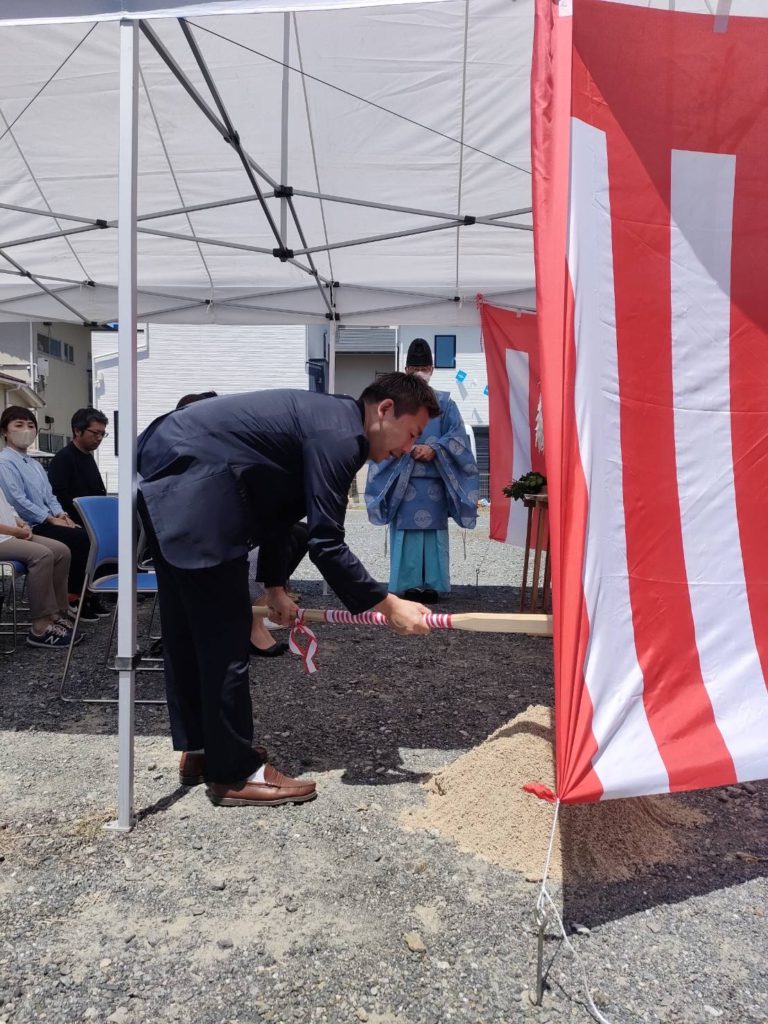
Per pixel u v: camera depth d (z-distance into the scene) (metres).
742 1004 1.62
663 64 2.00
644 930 1.87
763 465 2.10
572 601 1.83
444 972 1.71
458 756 2.91
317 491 2.24
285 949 1.78
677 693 1.96
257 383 19.86
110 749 2.99
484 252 5.68
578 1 1.91
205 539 2.22
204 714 2.42
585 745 1.81
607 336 1.95
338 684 3.78
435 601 5.79
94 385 19.20
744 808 2.55
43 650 4.43
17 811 2.45
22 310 6.50
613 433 1.95
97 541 3.64
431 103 4.17
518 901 1.98
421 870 2.11
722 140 2.06
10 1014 1.57
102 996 1.63
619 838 2.23
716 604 2.03
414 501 5.43
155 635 4.70
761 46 2.05
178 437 2.30
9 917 1.89
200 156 4.66
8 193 4.98
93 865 2.13
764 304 2.10
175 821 2.38
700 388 2.05
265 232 5.45
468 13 3.59
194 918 1.89
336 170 4.75
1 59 3.88
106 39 3.75
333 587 2.31
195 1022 1.56
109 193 5.00
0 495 4.53
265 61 3.91
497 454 6.09
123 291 2.30
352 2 2.22
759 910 1.96
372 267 5.97
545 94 1.91
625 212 1.98
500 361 6.00
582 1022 1.57
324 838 2.28
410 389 2.36
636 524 1.96
